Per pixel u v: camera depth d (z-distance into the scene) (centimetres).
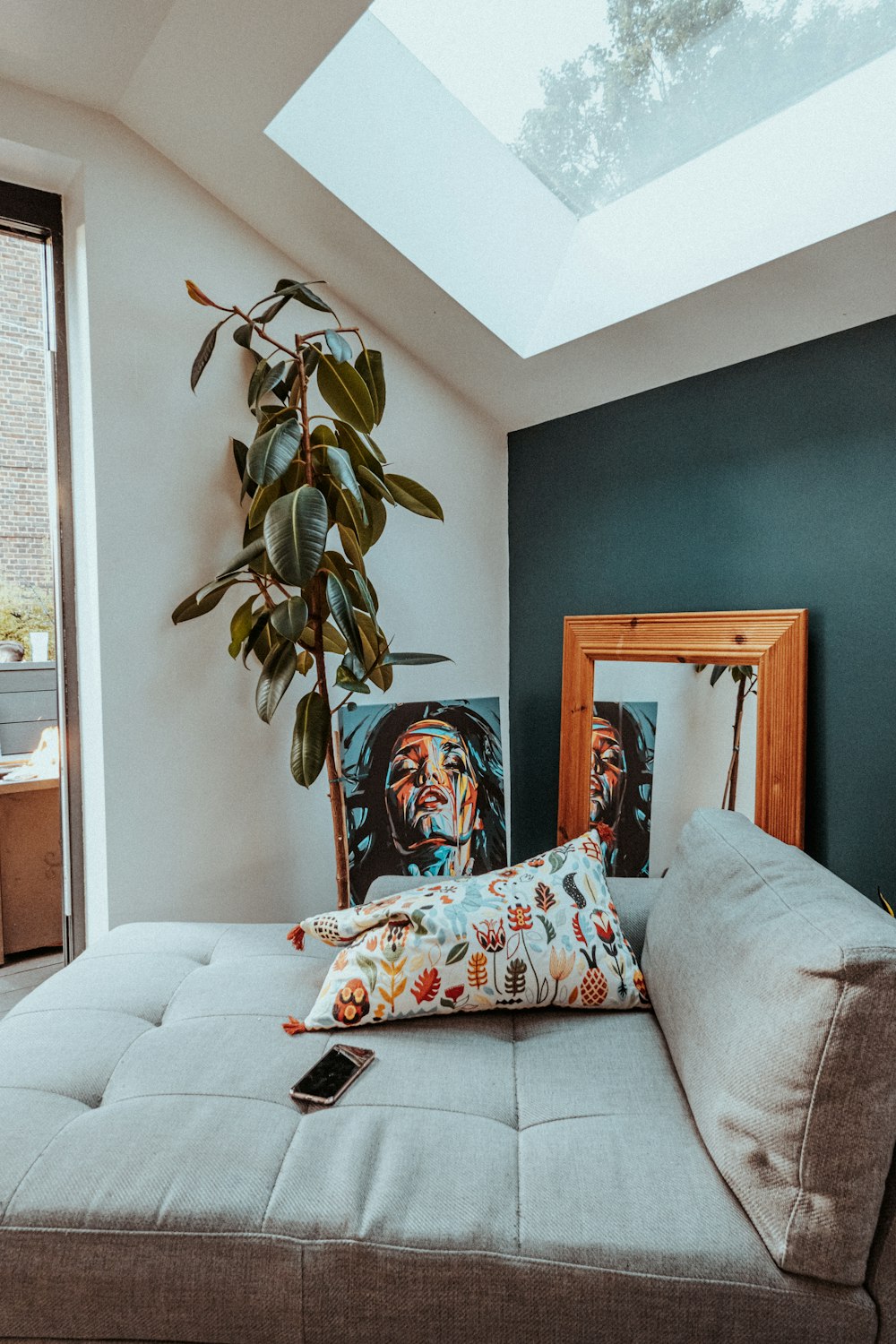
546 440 262
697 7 169
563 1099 128
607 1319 98
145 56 183
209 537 221
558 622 262
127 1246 104
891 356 170
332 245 221
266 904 235
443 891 163
